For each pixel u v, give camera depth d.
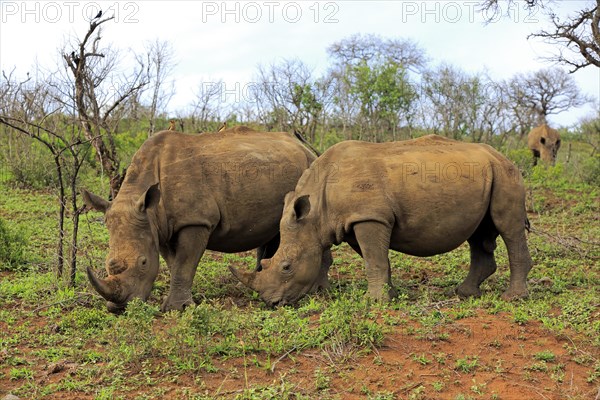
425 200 9.02
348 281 10.63
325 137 24.14
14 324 8.32
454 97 25.33
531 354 7.12
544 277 10.19
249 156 9.84
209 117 23.92
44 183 18.20
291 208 9.07
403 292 9.68
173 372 6.83
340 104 24.50
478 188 9.17
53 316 8.55
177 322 7.36
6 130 20.91
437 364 6.93
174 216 9.18
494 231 9.70
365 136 24.12
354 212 8.96
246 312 8.51
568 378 6.68
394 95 24.08
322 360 7.04
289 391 6.40
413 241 9.23
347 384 6.58
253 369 6.91
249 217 9.81
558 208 17.06
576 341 7.37
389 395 6.34
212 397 6.34
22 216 15.02
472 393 6.43
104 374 6.77
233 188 9.62
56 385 6.59
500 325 7.76
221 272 11.05
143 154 9.36
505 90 31.61
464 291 9.75
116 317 8.28
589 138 37.62
